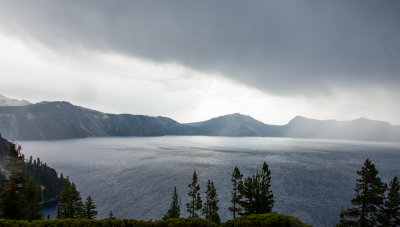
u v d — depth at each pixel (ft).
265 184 109.50
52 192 369.50
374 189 92.84
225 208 260.01
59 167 567.18
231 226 76.13
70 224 78.54
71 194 161.38
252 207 110.52
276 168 547.49
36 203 134.92
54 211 319.47
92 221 80.18
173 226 76.07
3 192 110.63
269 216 76.02
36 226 77.00
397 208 92.99
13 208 111.34
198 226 77.00
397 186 93.97
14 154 115.34
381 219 93.30
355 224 97.04
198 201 167.63
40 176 389.39
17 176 115.85
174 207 172.45
